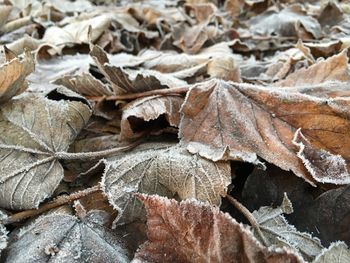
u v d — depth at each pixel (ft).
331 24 1.15
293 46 1.04
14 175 0.53
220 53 0.95
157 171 0.54
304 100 0.57
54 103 0.59
